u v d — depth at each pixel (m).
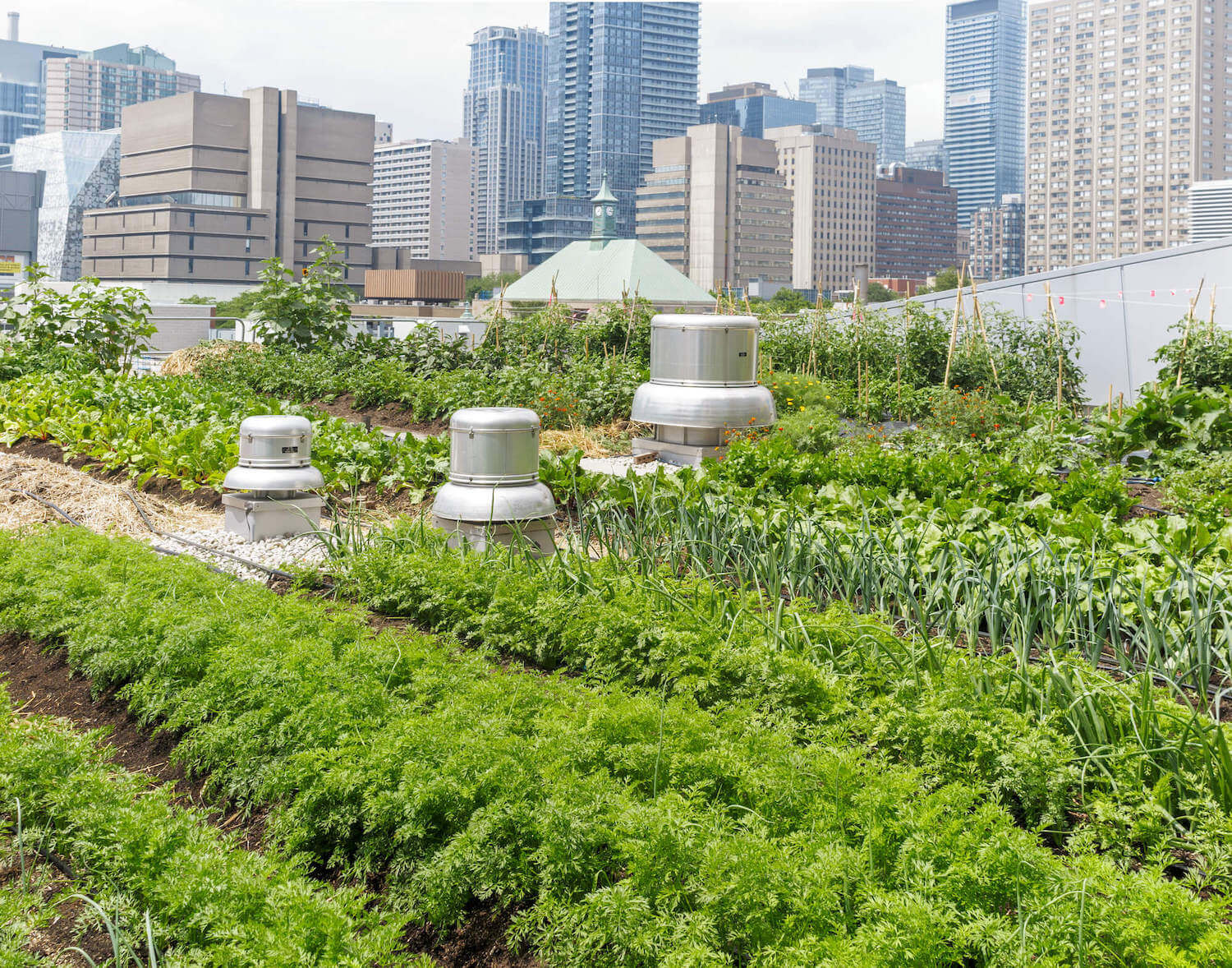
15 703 5.88
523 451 7.82
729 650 4.96
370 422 16.72
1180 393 10.65
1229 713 4.88
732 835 3.49
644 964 3.14
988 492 8.41
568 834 3.54
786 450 9.66
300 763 4.09
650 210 173.00
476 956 3.54
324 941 3.17
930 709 4.20
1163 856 3.43
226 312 72.94
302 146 150.00
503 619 5.94
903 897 3.03
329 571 7.29
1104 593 5.73
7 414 14.91
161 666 5.34
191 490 10.95
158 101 147.25
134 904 3.68
